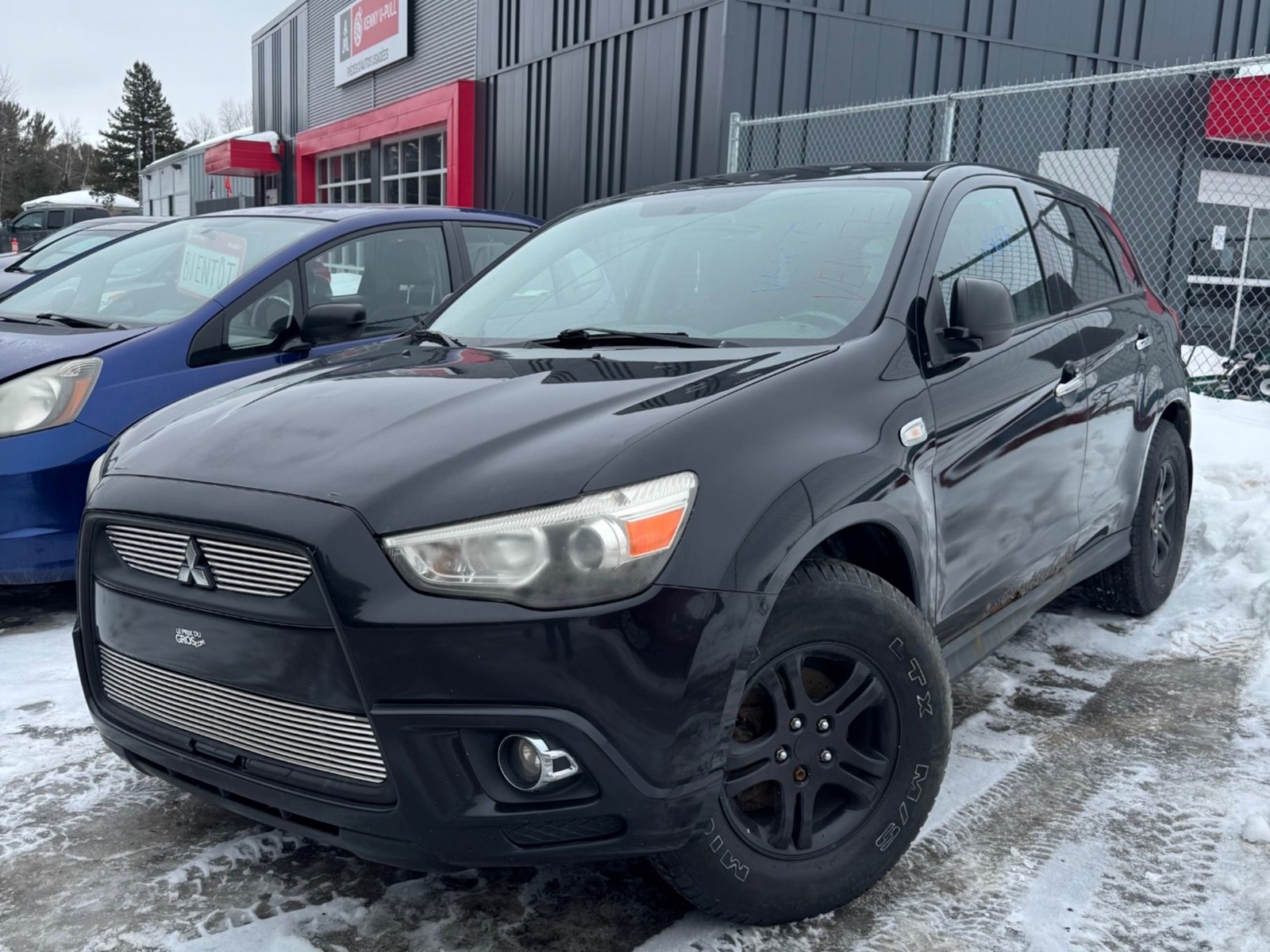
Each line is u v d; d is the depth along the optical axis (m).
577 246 3.35
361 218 4.93
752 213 3.12
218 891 2.33
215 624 2.00
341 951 2.13
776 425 2.13
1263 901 2.30
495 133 15.94
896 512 2.28
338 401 2.31
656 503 1.89
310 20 24.19
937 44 11.84
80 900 2.29
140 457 2.24
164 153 105.75
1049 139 12.69
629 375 2.33
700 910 2.21
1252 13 13.98
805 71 11.11
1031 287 3.22
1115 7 12.88
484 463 1.95
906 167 3.19
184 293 4.65
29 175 84.19
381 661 1.82
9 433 3.73
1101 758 3.00
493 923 2.23
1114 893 2.34
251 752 2.03
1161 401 3.90
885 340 2.51
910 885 2.38
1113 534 3.76
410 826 1.86
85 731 3.08
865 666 2.21
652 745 1.86
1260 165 13.11
